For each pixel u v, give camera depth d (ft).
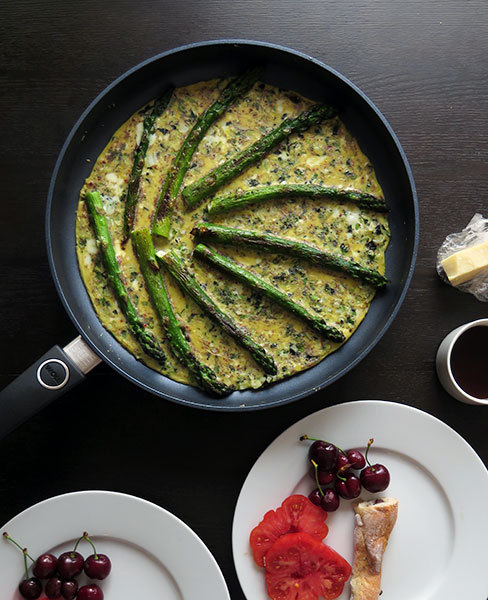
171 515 2.05
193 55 1.96
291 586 2.06
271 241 1.98
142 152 1.99
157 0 2.14
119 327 1.99
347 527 2.14
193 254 2.00
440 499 2.14
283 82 2.02
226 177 1.99
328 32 2.16
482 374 2.14
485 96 2.18
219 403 1.99
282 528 2.06
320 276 2.02
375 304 2.03
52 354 1.89
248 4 2.15
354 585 2.07
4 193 2.14
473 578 2.11
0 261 2.14
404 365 2.18
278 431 2.16
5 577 2.05
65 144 1.90
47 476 2.15
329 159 2.03
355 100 1.99
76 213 2.00
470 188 2.18
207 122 2.00
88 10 2.14
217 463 2.15
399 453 2.14
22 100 2.13
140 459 2.15
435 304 2.18
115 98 1.98
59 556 2.06
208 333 2.00
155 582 2.09
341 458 2.09
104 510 2.06
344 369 1.89
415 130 2.18
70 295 1.96
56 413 2.15
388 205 2.03
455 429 2.19
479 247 2.10
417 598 2.12
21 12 2.13
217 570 2.05
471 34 2.18
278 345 2.01
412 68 2.17
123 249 2.00
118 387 2.15
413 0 2.17
